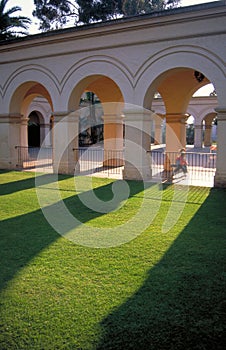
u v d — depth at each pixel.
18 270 4.28
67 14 29.16
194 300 3.55
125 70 10.95
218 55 9.48
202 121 28.25
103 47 11.25
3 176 12.03
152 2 29.72
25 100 17.06
